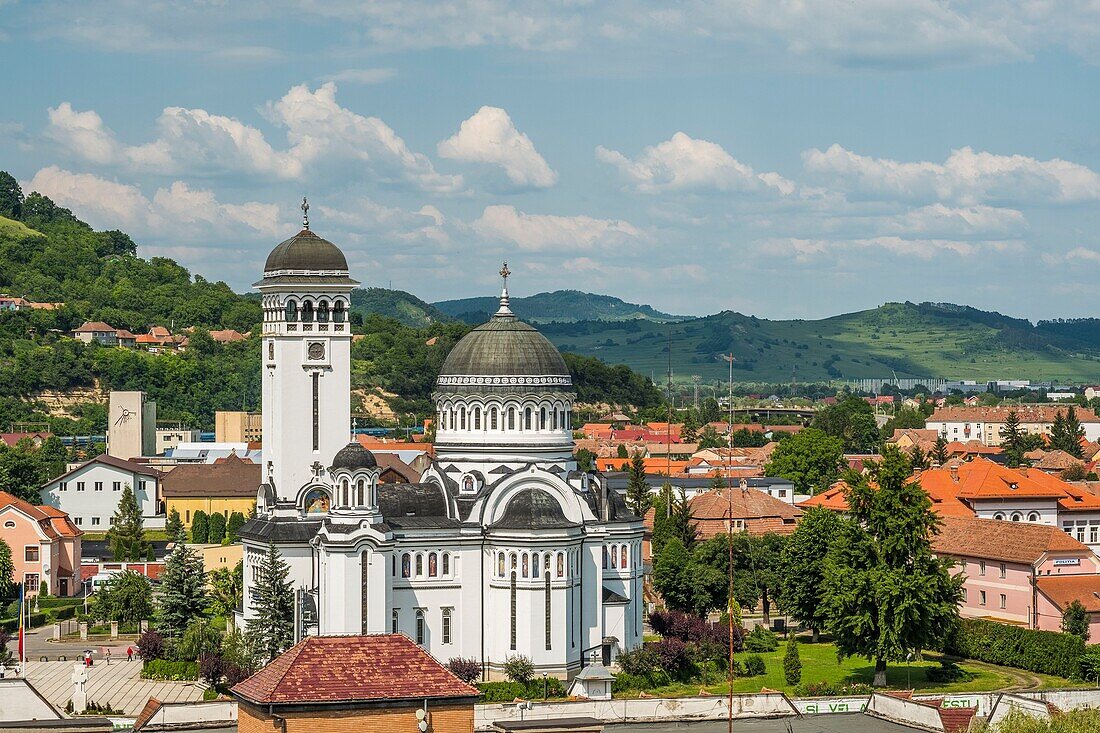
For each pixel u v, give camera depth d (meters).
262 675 155.38
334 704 149.75
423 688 152.75
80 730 170.62
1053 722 175.12
